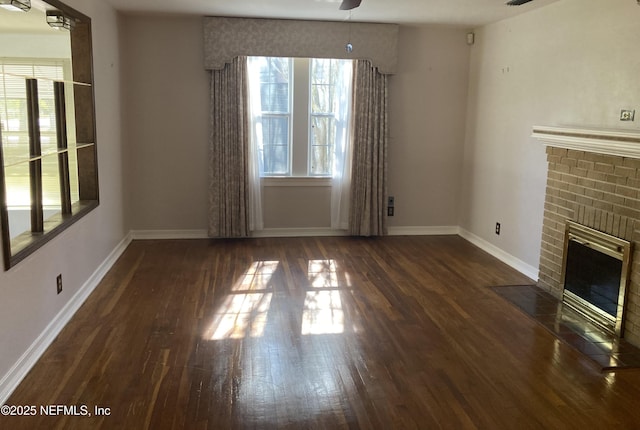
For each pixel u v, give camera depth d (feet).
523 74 17.04
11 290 9.58
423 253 19.29
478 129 20.30
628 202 12.14
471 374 10.59
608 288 12.80
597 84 13.60
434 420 9.00
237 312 13.47
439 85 21.02
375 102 20.26
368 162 20.63
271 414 9.05
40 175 11.33
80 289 13.76
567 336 12.40
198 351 11.30
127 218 19.67
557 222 14.84
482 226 20.07
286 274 16.60
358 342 11.92
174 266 17.13
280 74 20.31
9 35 21.95
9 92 22.18
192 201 20.48
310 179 20.95
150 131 19.85
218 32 18.95
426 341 12.04
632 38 12.36
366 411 9.22
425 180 21.68
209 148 19.94
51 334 11.59
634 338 12.01
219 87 19.42
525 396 9.83
